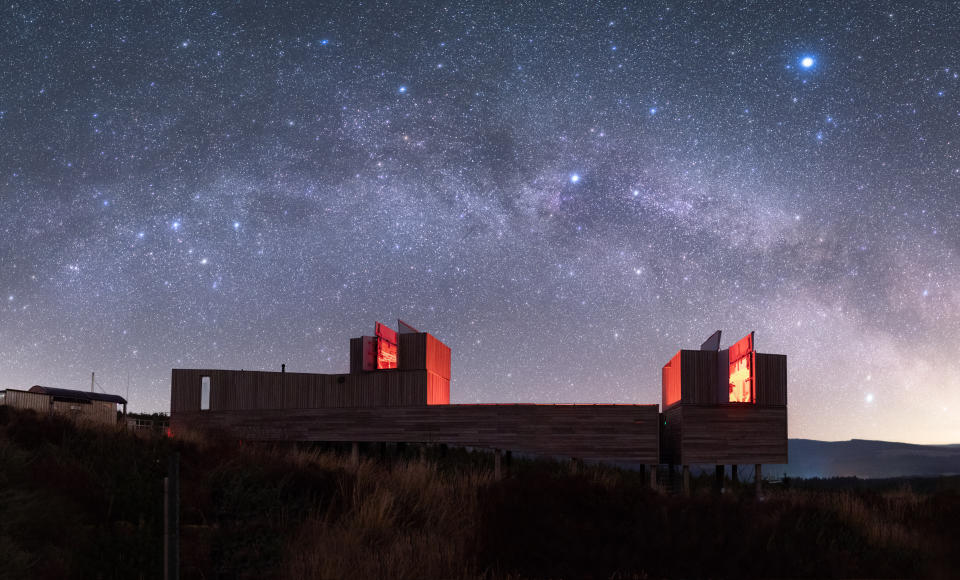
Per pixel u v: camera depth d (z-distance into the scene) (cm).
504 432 2795
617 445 2681
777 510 1324
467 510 1287
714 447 2592
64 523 1025
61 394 3612
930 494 1916
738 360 2716
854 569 1120
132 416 3903
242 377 3388
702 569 1041
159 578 877
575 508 1121
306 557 991
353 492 1330
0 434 1435
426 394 3291
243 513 1130
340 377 3441
